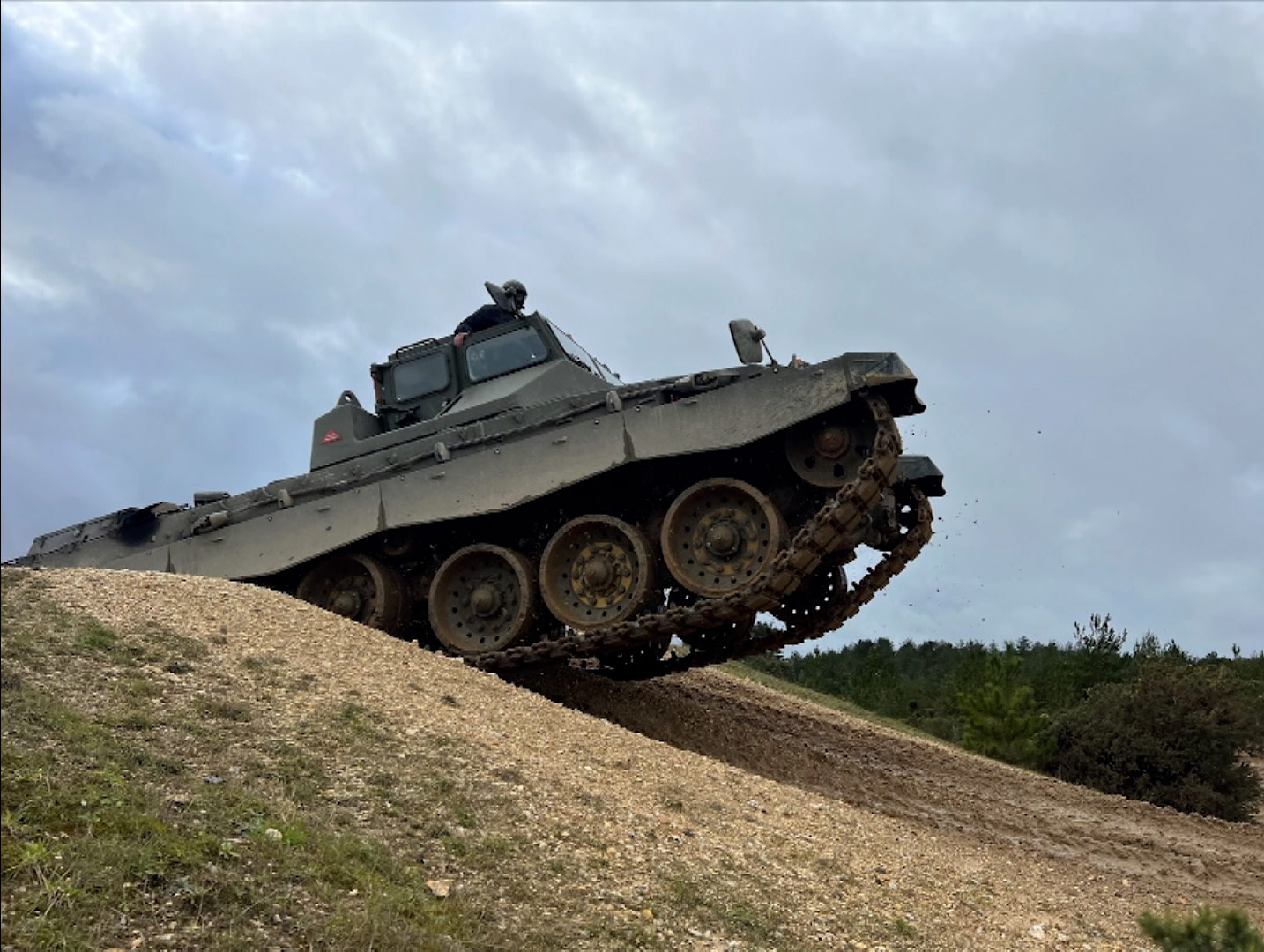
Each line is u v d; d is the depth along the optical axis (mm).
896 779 15297
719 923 6285
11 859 4844
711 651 15516
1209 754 22391
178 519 16609
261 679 8375
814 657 46188
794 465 13234
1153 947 8258
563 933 5621
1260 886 12664
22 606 8750
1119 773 22625
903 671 49656
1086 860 12242
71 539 17328
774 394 12938
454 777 7355
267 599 11188
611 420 13719
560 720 10188
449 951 5062
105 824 5316
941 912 7641
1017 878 9656
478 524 14773
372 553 15344
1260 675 38219
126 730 6668
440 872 5977
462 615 14727
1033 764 24047
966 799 15023
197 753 6637
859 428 13016
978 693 26406
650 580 13547
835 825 9336
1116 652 35125
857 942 6555
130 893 4844
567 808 7473
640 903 6262
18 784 5457
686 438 13188
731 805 8914
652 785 8797
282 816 5961
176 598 10250
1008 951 7199
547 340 16250
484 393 15859
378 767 7152
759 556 13133
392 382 16969
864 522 12812
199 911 4883
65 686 7191
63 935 4426
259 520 15695
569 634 14680
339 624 11133
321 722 7707
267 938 4816
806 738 17297
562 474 13703
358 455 15984
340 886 5438
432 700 9297
